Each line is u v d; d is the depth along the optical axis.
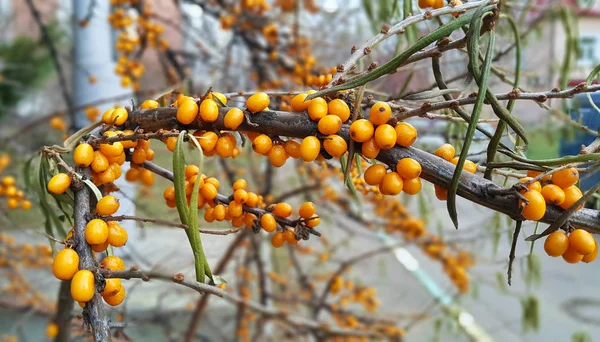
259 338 0.74
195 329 0.65
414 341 0.79
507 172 0.19
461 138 0.28
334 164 0.29
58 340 0.29
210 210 0.19
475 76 0.15
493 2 0.15
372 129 0.15
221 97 0.17
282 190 0.75
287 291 0.84
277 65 0.50
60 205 0.19
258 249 0.72
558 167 0.15
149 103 0.19
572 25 0.40
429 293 0.95
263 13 0.55
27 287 0.63
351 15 0.57
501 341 0.76
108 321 0.14
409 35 0.26
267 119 0.17
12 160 0.53
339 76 0.17
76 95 0.59
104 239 0.15
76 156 0.16
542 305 0.86
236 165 0.60
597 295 0.88
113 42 0.63
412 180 0.15
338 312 0.70
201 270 0.14
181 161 0.15
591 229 0.15
